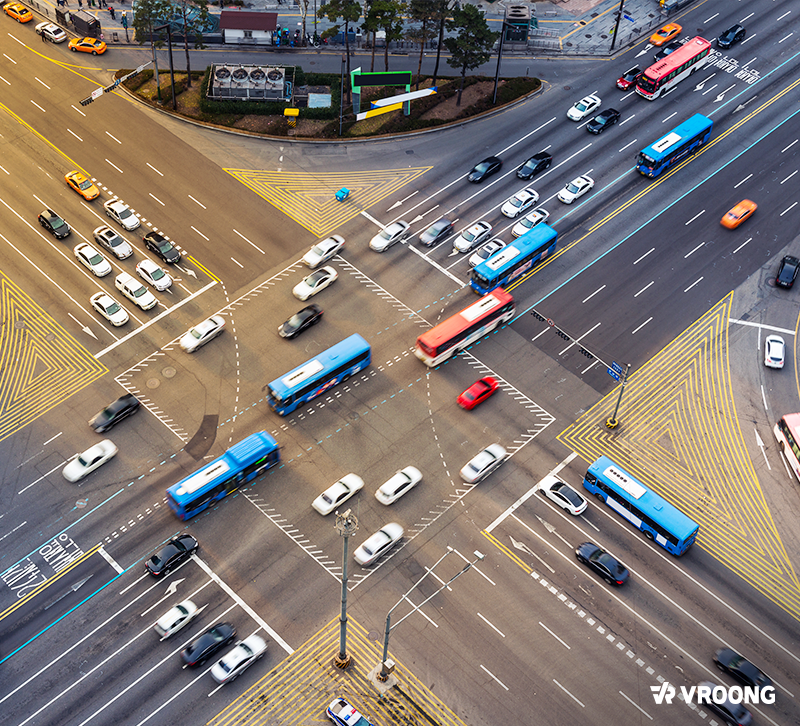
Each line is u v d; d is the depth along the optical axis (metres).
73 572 91.94
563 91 142.00
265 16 145.00
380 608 90.44
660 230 124.25
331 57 145.38
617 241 122.88
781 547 96.38
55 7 149.38
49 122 133.50
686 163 132.50
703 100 140.75
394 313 113.88
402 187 128.00
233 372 107.69
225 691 84.81
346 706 82.50
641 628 90.12
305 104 137.25
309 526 95.88
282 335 110.44
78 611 89.44
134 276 116.56
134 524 95.38
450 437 103.25
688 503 99.38
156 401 104.94
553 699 85.31
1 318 112.00
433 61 146.00
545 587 92.44
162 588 91.00
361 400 105.88
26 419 103.12
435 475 100.06
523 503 98.56
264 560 93.31
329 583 92.00
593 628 89.88
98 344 109.81
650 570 94.19
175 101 136.12
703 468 102.25
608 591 92.44
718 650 88.62
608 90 142.12
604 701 85.38
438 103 139.12
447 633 88.94
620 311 115.56
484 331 111.19
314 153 132.12
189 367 108.00
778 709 85.50
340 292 115.62
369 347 106.31
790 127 137.12
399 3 132.25
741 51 147.88
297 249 120.12
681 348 112.31
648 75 138.62
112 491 97.69
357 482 98.06
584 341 112.38
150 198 124.88
